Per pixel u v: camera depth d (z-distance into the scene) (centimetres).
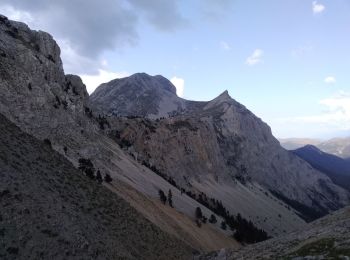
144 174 19462
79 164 11219
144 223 9725
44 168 7312
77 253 5103
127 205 10138
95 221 6988
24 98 11062
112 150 18912
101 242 6166
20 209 5009
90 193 8206
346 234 5231
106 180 12388
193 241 13712
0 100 10025
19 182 5734
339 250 4375
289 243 6819
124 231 7856
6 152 6544
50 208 5719
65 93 15175
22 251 4322
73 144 12700
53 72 14775
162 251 8806
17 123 10056
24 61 12462
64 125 12925
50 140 11256
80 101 16762
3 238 4316
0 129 7412
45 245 4712
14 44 12756
